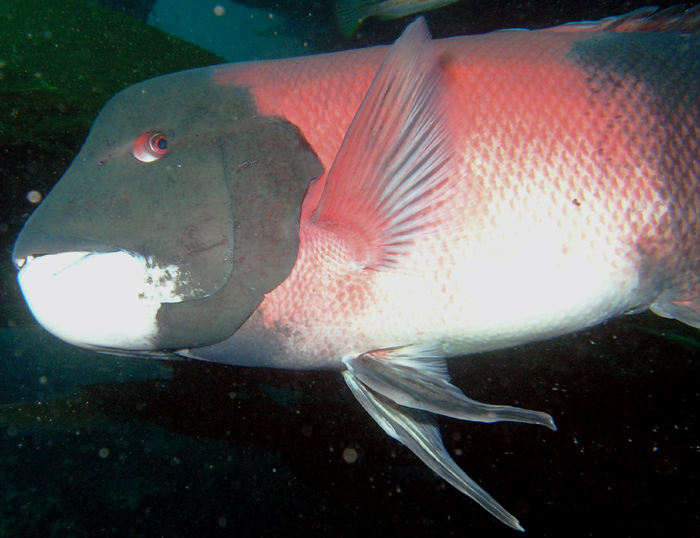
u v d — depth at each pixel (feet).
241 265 1.11
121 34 3.85
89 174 1.15
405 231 1.14
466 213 1.14
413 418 1.28
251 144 1.14
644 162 1.19
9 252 2.75
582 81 1.20
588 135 1.18
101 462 2.08
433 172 1.13
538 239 1.15
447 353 1.28
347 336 1.19
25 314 2.90
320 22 10.35
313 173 1.15
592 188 1.17
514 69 1.20
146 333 1.14
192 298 1.11
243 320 1.14
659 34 1.30
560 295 1.18
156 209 1.11
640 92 1.21
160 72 3.82
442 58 1.20
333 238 1.15
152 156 1.15
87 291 1.11
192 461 2.17
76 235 1.10
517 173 1.15
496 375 2.15
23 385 2.92
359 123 1.05
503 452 1.99
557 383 2.08
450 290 1.16
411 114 1.08
